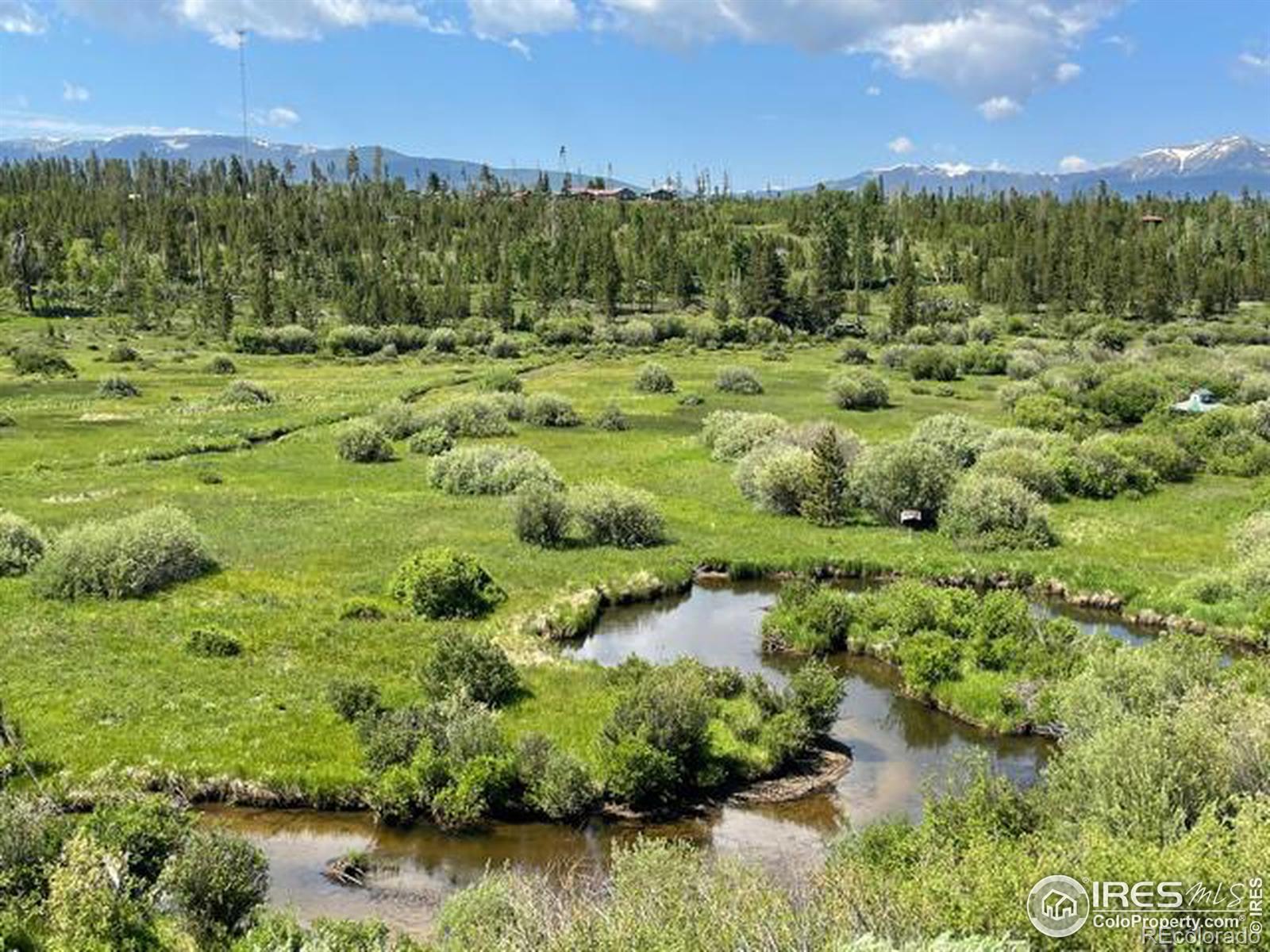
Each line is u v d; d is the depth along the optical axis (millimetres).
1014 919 11336
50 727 24469
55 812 20266
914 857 17141
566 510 45281
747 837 22094
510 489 54250
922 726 28516
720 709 27375
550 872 20422
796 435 62656
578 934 12641
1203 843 12961
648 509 45844
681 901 12773
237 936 16469
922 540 46344
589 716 26797
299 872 20250
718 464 63656
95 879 15852
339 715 26219
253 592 36031
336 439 68188
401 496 53406
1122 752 17656
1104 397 77438
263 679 28250
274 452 64938
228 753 23922
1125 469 55625
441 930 16219
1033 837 15867
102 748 23703
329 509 49781
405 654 30688
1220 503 52750
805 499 51000
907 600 35125
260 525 45812
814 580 42188
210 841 17656
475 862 20859
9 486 52562
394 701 27094
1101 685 24547
